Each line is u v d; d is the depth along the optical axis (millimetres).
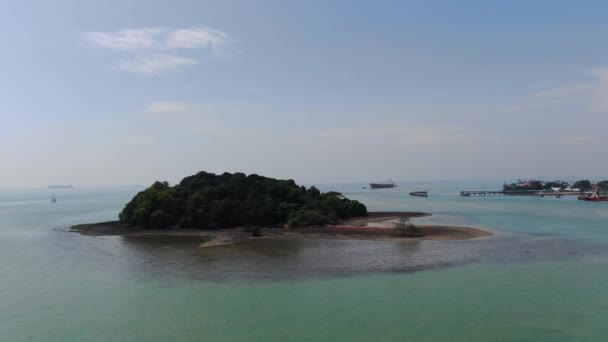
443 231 74438
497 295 35750
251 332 28625
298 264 48844
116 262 51594
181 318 31453
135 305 34594
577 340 26812
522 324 29359
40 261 52875
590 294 35812
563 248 57188
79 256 56031
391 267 46531
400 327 29047
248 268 47094
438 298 35125
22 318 32000
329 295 36438
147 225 83375
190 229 81750
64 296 37344
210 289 38781
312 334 28094
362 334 27969
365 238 68312
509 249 56750
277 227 82438
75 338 28188
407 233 71375
